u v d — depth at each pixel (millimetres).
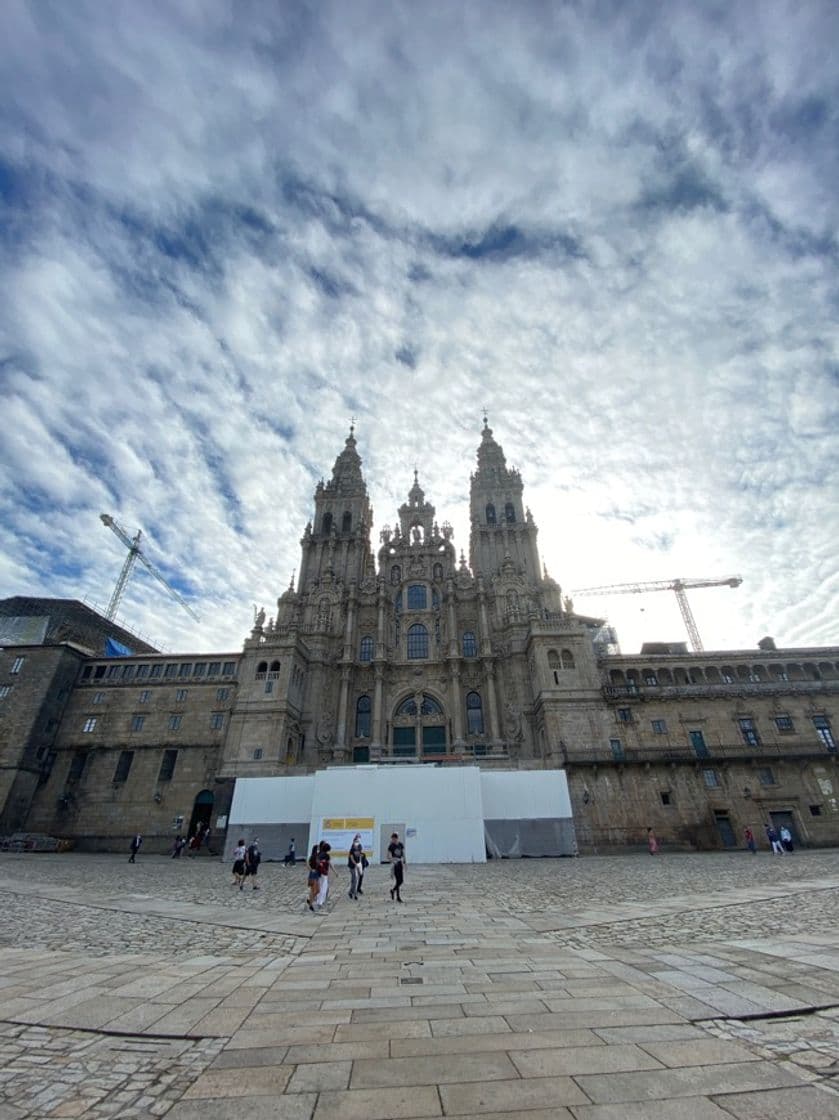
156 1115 5090
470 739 59406
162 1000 8594
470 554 79062
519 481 80188
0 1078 5922
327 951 12289
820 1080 5512
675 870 29812
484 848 38469
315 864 19625
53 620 69875
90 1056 6539
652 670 55312
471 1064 6004
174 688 61969
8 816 54188
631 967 10023
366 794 40625
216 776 51062
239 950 12633
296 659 58531
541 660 55562
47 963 11195
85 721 61125
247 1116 5000
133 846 42062
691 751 49500
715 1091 5305
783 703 51438
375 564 81625
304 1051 6445
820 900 17672
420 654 65750
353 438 90250
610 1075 5676
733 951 11125
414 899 20938
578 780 47812
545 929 14305
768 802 46688
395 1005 8141
